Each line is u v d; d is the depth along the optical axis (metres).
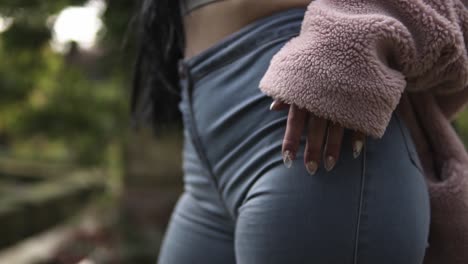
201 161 1.04
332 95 0.81
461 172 0.96
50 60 4.64
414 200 0.88
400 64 0.86
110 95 4.57
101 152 5.21
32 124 4.80
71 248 3.92
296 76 0.82
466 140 3.91
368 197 0.86
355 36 0.81
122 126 4.27
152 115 1.43
